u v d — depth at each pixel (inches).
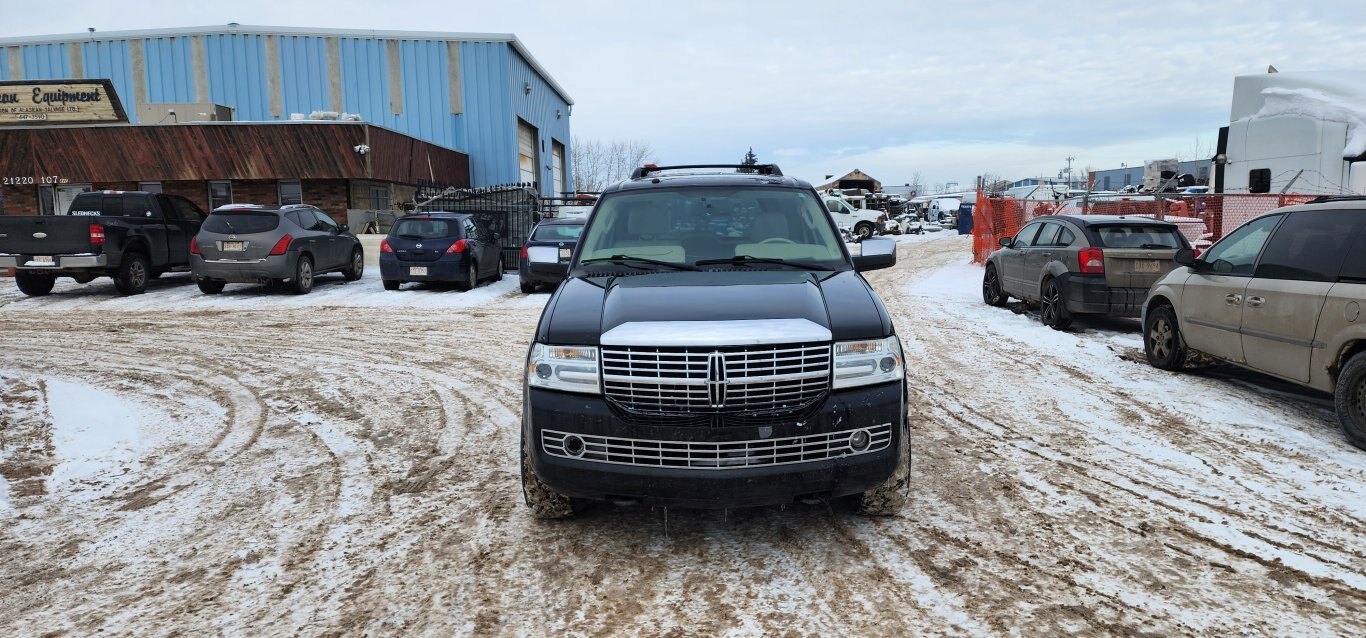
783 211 187.5
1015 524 152.3
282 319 454.0
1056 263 382.3
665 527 153.9
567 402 134.2
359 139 900.0
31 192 961.5
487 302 533.0
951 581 129.8
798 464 130.6
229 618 122.3
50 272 529.0
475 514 161.8
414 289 605.9
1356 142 488.4
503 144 1215.6
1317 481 173.8
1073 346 338.0
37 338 390.3
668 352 129.4
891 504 151.8
